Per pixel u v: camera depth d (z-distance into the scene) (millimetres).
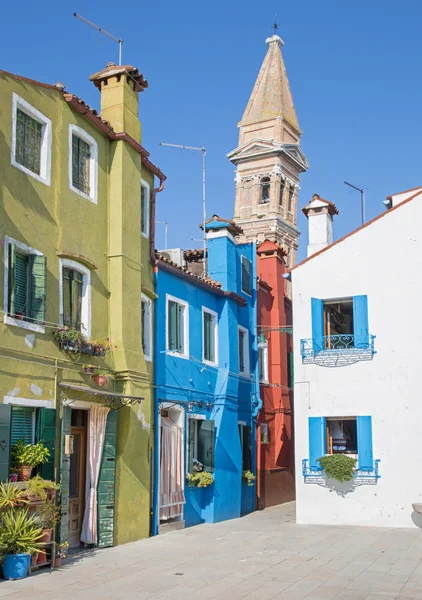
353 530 18812
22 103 13773
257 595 10750
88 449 15078
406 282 20641
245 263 24922
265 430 25828
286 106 56625
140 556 14188
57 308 14336
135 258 17141
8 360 12562
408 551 15227
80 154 15867
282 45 58625
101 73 17422
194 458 20234
